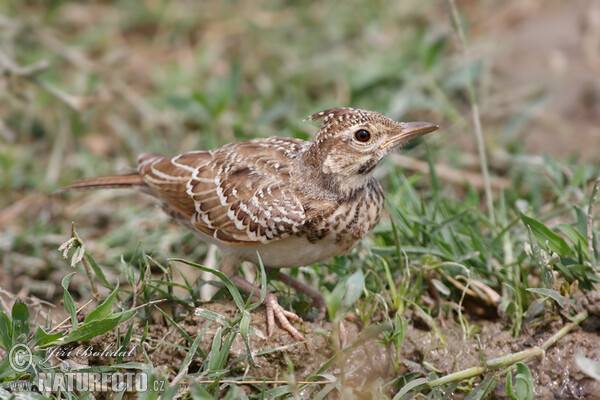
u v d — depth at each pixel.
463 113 16.53
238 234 10.63
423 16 19.59
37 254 13.02
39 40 17.25
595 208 12.67
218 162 11.19
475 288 10.83
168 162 11.61
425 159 15.02
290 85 17.20
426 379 9.52
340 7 19.69
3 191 15.02
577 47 17.80
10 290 12.51
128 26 19.61
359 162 10.30
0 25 17.27
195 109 15.72
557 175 12.75
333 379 9.44
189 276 12.29
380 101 16.23
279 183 10.56
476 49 17.78
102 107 16.92
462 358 10.09
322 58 17.97
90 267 10.16
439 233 11.40
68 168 15.83
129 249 13.04
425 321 10.43
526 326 10.20
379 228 11.58
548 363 9.77
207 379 9.19
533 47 18.06
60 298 12.36
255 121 15.79
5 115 16.78
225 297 10.67
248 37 18.92
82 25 19.39
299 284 10.93
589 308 9.88
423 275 10.80
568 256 10.50
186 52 18.95
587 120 16.23
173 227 13.64
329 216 10.27
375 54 17.75
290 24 19.31
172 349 9.76
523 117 15.65
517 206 12.34
